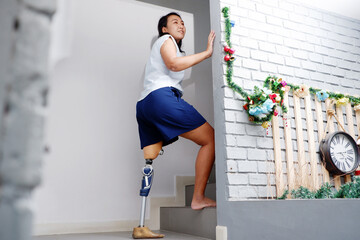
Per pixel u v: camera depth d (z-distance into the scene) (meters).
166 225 2.44
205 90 3.02
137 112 2.07
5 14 0.22
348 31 2.50
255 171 1.83
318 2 2.36
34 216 0.21
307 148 2.07
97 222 2.37
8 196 0.20
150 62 2.04
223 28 1.93
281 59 2.12
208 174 1.97
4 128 0.21
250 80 1.95
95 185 2.42
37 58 0.22
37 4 0.23
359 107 2.33
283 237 1.45
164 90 1.91
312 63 2.26
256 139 1.88
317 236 1.32
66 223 2.28
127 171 2.54
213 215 1.85
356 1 2.36
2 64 0.21
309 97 2.15
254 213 1.58
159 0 3.02
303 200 1.40
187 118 1.88
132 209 2.50
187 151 2.80
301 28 2.27
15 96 0.21
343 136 2.14
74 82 2.52
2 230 0.20
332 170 2.05
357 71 2.47
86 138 2.46
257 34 2.05
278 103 1.98
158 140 2.04
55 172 2.32
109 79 2.64
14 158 0.21
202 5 3.23
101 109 2.56
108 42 2.71
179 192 2.68
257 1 2.11
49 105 0.23
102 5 2.76
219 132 1.83
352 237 1.21
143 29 2.88
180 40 2.29
